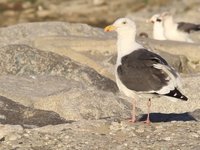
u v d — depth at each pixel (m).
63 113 17.03
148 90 14.02
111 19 40.81
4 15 41.12
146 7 43.25
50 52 21.06
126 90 14.50
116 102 17.58
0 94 18.02
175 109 18.42
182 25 28.47
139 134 14.29
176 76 14.05
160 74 13.98
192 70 23.31
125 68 14.45
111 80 20.09
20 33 26.16
